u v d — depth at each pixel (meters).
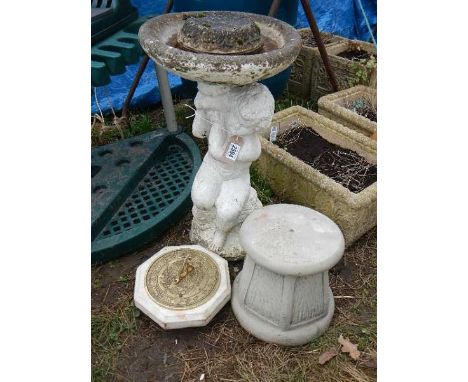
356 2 4.82
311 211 2.06
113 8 2.73
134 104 3.82
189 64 1.59
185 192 2.71
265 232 1.91
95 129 3.44
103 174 2.80
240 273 2.20
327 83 3.87
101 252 2.35
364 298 2.29
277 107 3.86
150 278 2.12
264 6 3.13
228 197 2.17
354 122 3.14
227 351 2.03
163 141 3.16
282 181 2.77
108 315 2.17
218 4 3.05
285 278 1.84
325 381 1.91
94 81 2.41
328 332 2.09
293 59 1.74
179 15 2.04
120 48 2.56
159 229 2.53
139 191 2.85
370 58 3.58
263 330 2.00
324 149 2.99
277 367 1.95
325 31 4.53
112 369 1.95
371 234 2.64
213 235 2.39
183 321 1.97
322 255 1.81
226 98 1.92
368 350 2.02
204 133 2.17
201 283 2.10
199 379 1.93
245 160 2.07
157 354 2.02
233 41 1.73
